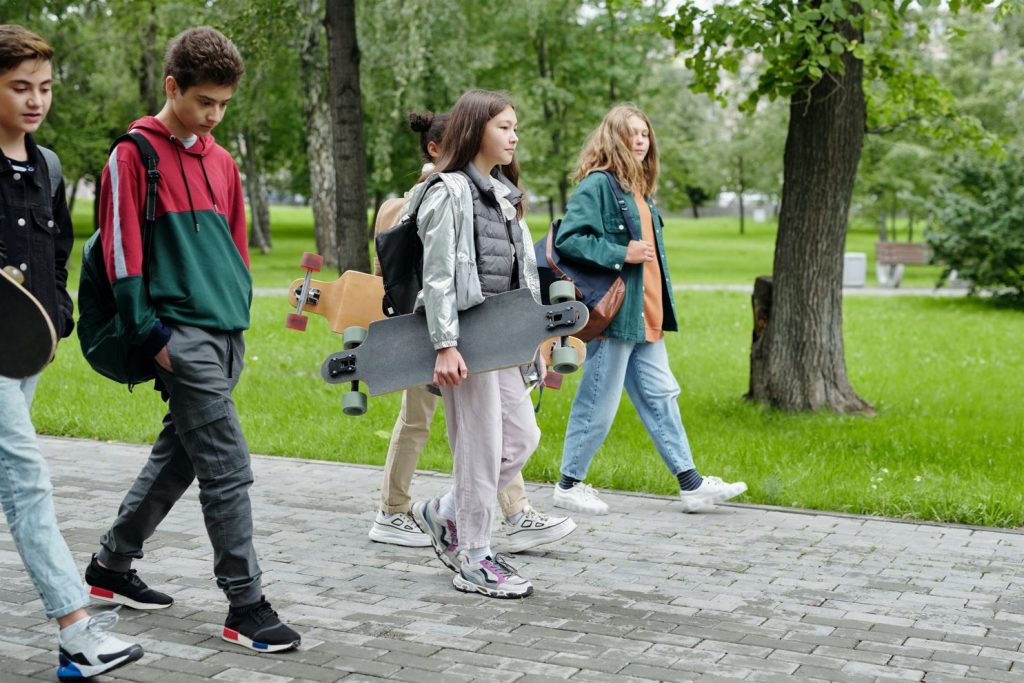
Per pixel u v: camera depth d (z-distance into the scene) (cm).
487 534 475
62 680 370
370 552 539
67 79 2980
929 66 3469
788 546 559
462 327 441
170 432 428
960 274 2208
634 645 412
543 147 3381
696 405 1027
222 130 3516
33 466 368
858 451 815
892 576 509
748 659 399
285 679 375
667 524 601
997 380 1245
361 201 1243
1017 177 2152
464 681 375
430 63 2170
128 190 388
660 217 621
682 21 993
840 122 970
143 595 443
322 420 912
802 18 877
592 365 609
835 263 998
